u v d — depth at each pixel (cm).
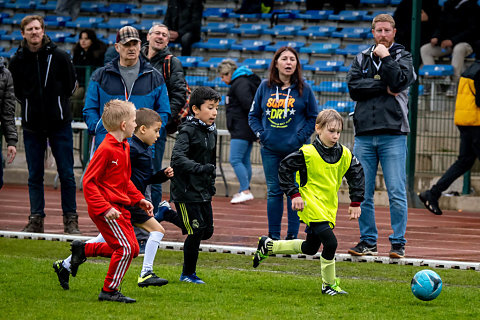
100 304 1051
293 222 1631
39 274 1269
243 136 2462
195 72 3312
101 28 4022
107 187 1084
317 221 1195
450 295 1191
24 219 2031
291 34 3759
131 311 1009
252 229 1978
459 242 1856
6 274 1255
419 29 2625
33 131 1708
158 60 1717
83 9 4166
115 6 4134
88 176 1066
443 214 2466
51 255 1496
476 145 2195
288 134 1617
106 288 1078
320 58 3644
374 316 1016
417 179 2777
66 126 1716
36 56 1670
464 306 1110
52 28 4103
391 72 1487
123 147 1101
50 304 1040
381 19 1534
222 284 1234
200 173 1210
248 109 2388
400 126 1538
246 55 3753
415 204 2627
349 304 1102
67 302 1059
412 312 1055
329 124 1199
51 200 2478
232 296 1136
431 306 1103
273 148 1622
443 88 2989
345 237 1875
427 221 2259
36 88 1677
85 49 2973
